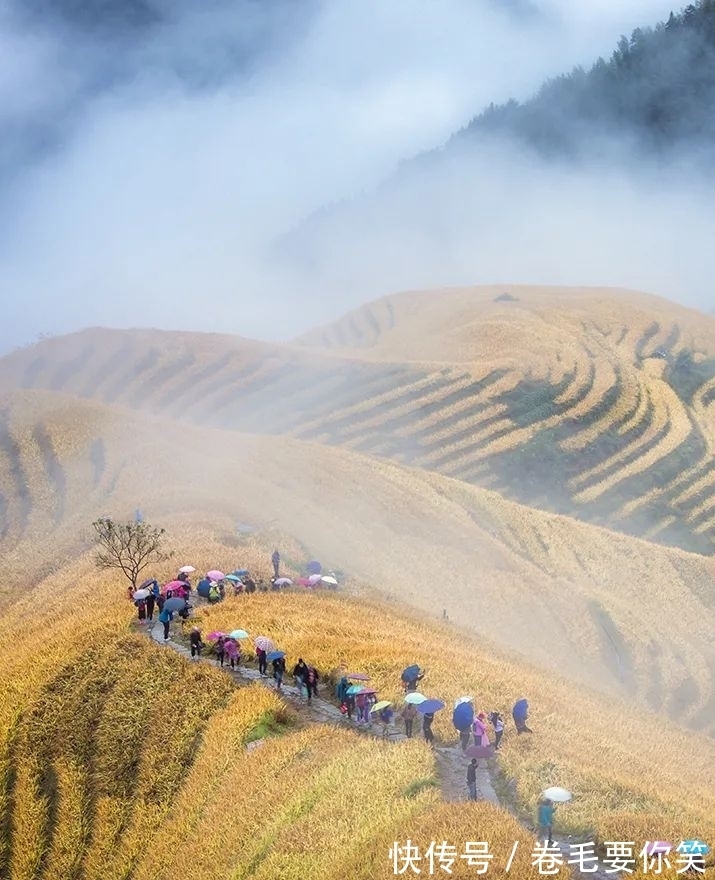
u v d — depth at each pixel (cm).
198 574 6812
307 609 6216
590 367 16488
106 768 4553
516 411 14850
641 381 16325
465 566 9319
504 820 3086
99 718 4878
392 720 4284
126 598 6438
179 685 4850
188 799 3962
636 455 14088
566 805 3309
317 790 3556
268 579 7038
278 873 3097
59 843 4222
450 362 16388
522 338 17538
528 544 10469
